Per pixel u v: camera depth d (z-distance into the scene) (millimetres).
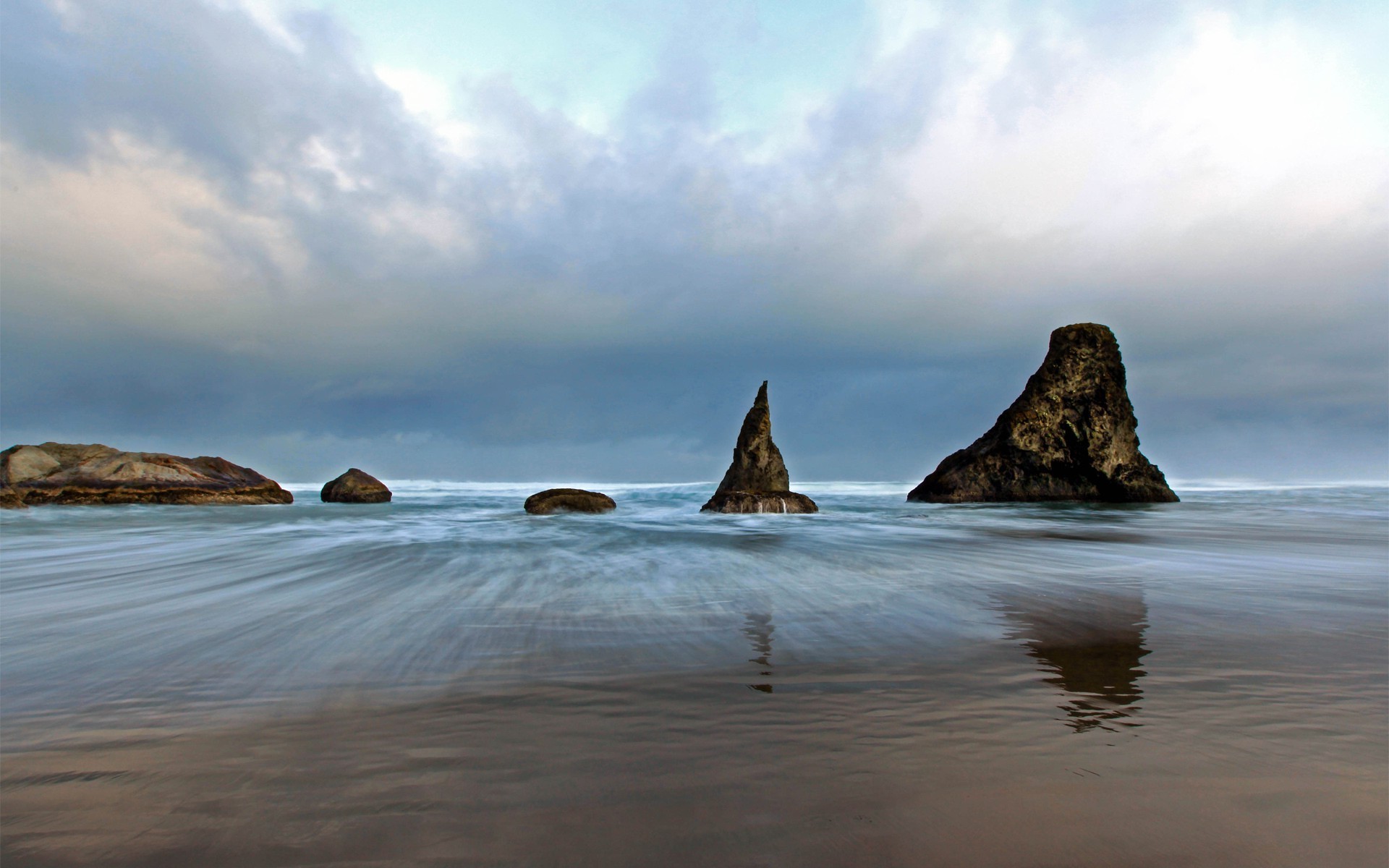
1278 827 1746
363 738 2412
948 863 1607
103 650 3688
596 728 2498
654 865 1600
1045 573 6762
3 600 5281
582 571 6930
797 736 2406
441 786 2016
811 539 10641
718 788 1998
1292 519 14812
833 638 3955
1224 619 4492
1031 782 2025
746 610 4797
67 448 19797
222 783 2045
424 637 4008
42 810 1877
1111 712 2637
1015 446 21656
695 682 3080
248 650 3689
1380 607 4902
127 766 2178
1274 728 2461
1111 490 20656
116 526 13234
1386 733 2402
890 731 2455
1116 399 20875
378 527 13383
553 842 1704
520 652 3631
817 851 1661
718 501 18062
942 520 14969
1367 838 1691
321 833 1748
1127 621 4422
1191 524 13781
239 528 12852
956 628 4230
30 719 2619
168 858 1642
